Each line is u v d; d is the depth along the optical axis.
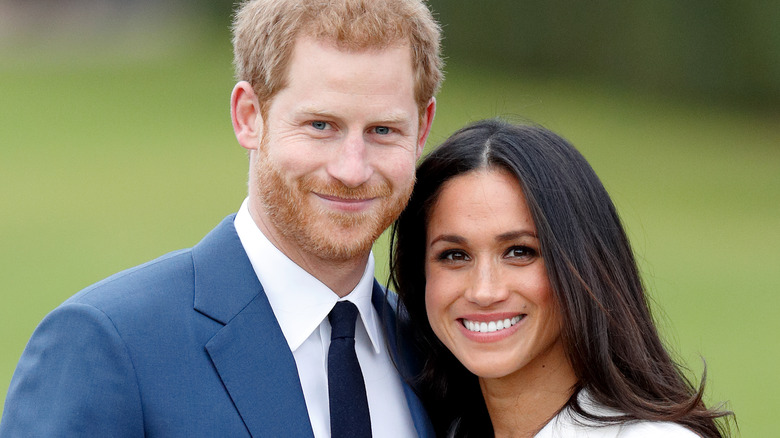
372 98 10.75
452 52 123.88
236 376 10.64
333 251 11.02
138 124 101.25
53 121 100.75
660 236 66.62
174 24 141.38
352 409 11.05
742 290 54.28
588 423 11.79
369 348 11.90
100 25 139.88
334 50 10.70
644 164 89.38
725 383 40.22
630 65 118.00
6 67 121.38
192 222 68.06
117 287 10.68
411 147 11.21
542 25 121.38
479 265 11.77
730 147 96.81
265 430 10.57
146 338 10.40
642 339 12.11
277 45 10.88
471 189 11.70
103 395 10.03
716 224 70.44
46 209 72.00
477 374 12.06
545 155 11.77
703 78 114.50
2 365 42.25
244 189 77.88
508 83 114.69
